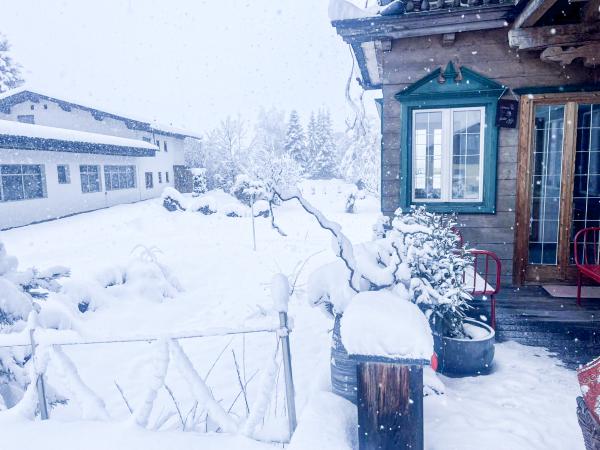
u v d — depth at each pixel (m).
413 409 2.19
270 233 18.27
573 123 5.88
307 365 4.85
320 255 13.27
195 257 12.93
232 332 2.65
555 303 5.38
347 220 22.61
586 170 6.05
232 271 11.26
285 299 2.65
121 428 2.62
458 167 6.20
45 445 2.46
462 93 5.93
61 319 5.48
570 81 5.74
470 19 5.31
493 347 3.89
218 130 44.19
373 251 3.45
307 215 25.27
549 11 5.44
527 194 6.01
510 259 6.16
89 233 17.16
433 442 2.80
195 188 36.81
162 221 21.16
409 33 5.67
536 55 5.78
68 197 21.06
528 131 5.90
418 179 6.34
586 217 6.14
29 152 18.50
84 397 2.87
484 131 6.03
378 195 31.83
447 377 3.79
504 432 2.88
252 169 27.56
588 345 4.25
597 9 4.84
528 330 4.61
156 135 31.83
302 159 53.81
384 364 2.18
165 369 2.67
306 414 2.49
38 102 24.86
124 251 13.89
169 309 7.94
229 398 4.22
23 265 11.29
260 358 5.33
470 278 5.09
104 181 24.44
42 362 2.90
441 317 3.79
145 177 29.67
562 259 6.14
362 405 2.24
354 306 2.41
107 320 7.14
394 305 2.44
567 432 2.89
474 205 6.14
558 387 3.50
